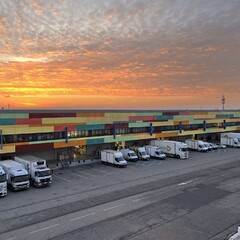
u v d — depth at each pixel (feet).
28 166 120.78
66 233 73.26
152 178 131.85
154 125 206.39
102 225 78.38
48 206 93.50
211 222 80.89
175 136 231.30
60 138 157.99
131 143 207.00
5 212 87.97
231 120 276.00
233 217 84.58
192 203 96.94
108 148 195.52
